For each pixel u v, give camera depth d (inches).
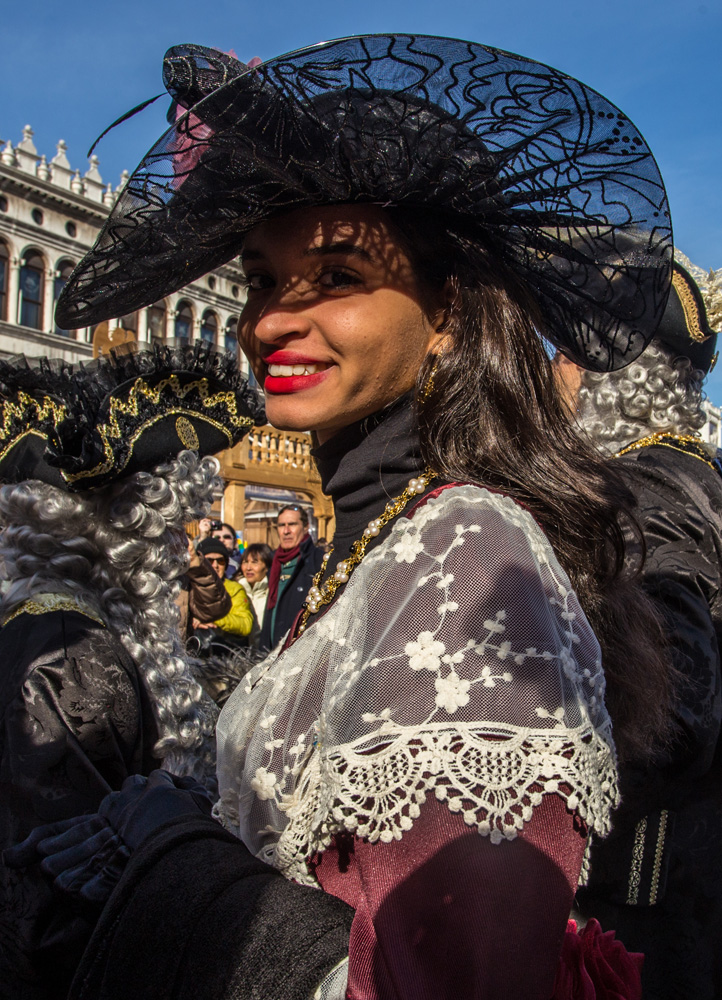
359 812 26.3
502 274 37.1
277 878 29.5
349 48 30.2
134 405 59.7
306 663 32.5
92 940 30.4
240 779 35.0
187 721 57.2
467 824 24.7
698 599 50.0
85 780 44.1
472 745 25.2
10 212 751.7
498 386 34.3
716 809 54.1
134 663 54.2
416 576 28.7
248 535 565.3
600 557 34.9
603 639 35.9
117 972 29.0
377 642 28.2
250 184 34.6
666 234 38.7
